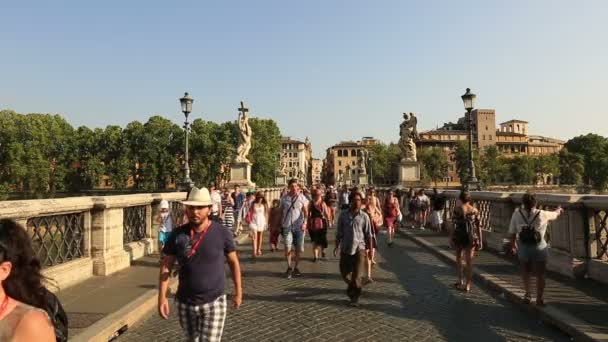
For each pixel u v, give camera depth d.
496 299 8.50
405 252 14.96
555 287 8.61
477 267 11.02
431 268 11.89
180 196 16.38
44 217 8.52
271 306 8.03
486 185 106.12
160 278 4.41
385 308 7.86
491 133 142.00
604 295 7.96
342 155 162.00
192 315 4.30
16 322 2.01
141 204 13.01
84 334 5.87
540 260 7.32
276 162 91.00
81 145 91.69
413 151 32.84
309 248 16.38
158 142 91.12
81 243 9.93
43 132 86.31
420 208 21.53
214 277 4.32
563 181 119.69
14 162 79.44
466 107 19.94
